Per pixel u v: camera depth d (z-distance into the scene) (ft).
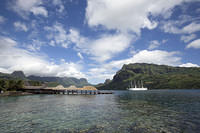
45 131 49.73
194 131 47.98
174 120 64.03
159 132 47.47
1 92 295.28
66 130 50.57
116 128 52.31
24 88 362.33
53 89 374.02
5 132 49.08
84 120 65.31
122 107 109.29
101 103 140.15
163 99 182.91
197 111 88.07
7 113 84.69
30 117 72.95
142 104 129.18
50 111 91.35
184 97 211.61
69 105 122.83
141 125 56.03
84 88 383.86
